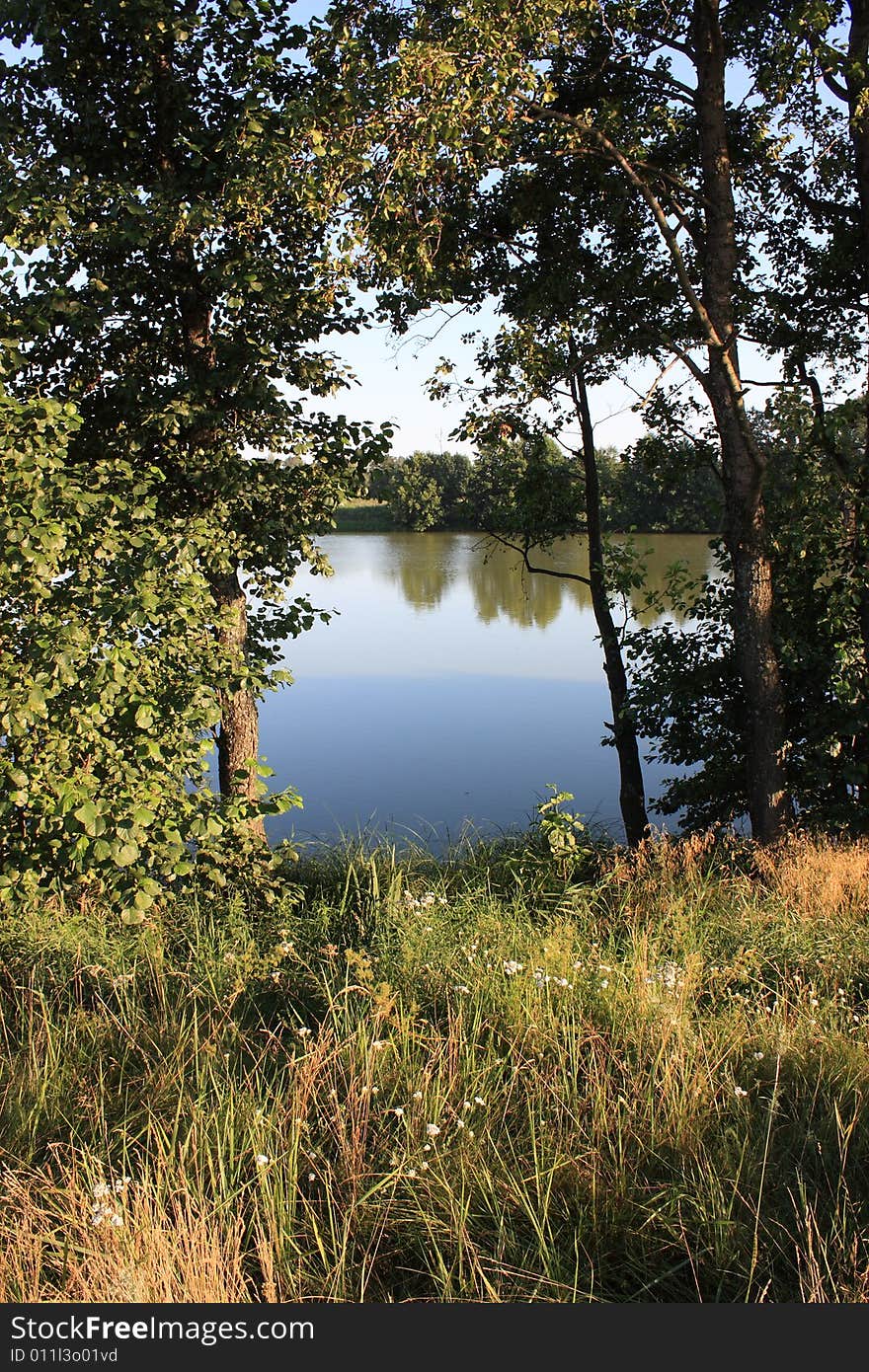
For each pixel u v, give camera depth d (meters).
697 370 8.69
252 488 8.71
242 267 7.66
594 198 10.51
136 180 8.21
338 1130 3.63
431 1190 3.28
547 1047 4.21
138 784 4.93
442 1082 3.90
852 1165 3.44
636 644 10.48
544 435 11.50
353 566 51.44
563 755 16.16
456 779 14.84
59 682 4.69
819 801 9.66
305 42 8.07
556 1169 3.36
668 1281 3.01
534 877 7.04
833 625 9.00
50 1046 4.21
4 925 5.84
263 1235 3.06
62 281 7.68
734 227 9.59
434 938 5.41
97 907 6.21
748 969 5.12
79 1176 3.36
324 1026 4.38
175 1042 4.36
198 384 8.15
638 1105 3.74
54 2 7.20
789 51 7.42
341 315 8.93
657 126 9.23
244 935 5.80
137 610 5.22
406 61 6.58
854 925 5.73
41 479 5.29
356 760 16.09
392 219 7.62
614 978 4.78
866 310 9.77
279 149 6.98
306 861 8.30
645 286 10.02
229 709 9.51
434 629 30.00
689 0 8.73
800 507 8.75
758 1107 3.81
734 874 7.21
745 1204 3.22
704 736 10.45
